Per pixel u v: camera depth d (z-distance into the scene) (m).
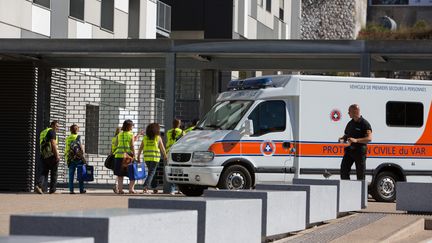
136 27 66.25
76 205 31.36
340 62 47.12
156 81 59.72
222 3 74.25
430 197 30.69
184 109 61.94
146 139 43.28
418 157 39.94
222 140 37.16
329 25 137.00
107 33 62.22
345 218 28.64
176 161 38.16
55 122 42.31
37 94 46.75
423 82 40.25
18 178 46.94
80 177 42.81
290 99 38.16
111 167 43.12
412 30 147.62
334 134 38.53
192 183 37.47
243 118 37.53
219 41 43.78
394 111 39.72
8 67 46.91
